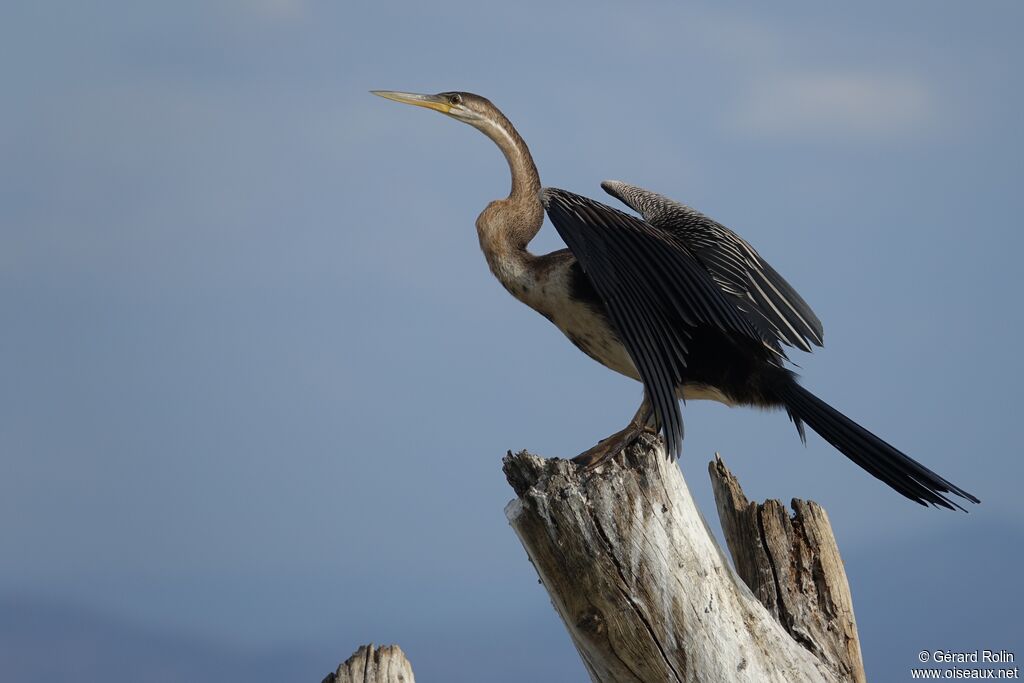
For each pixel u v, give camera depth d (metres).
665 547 7.58
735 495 10.00
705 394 10.60
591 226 9.74
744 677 7.67
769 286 11.15
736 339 10.12
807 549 9.57
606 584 7.58
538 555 7.82
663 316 9.20
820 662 8.21
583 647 7.98
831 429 9.70
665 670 7.69
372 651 8.42
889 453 9.41
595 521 7.52
